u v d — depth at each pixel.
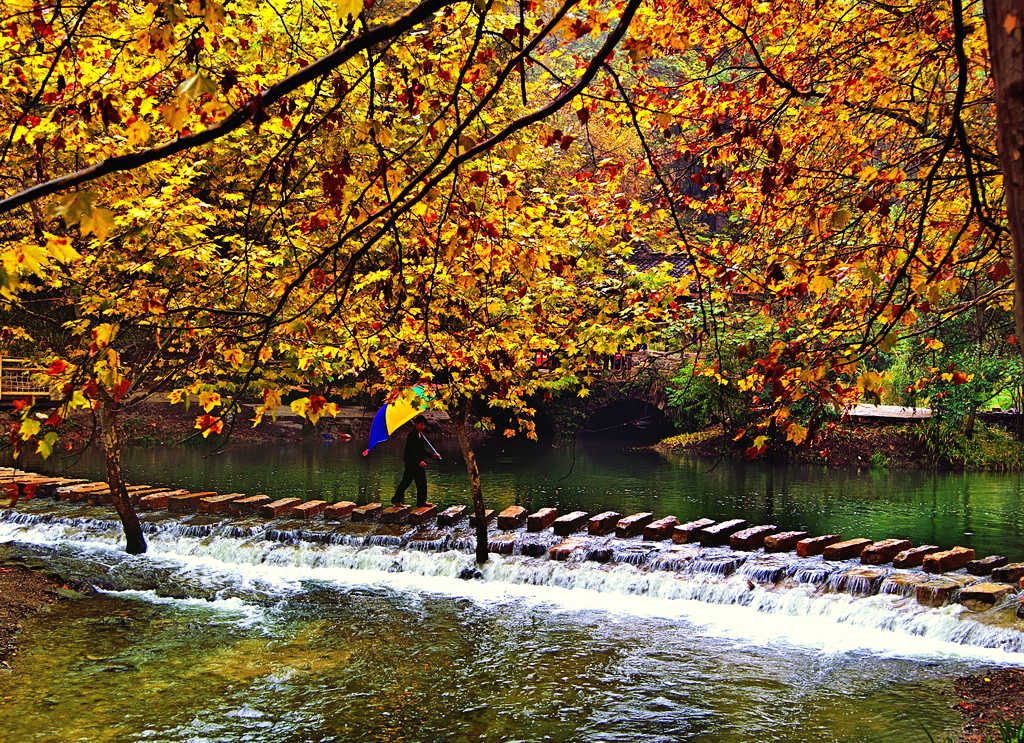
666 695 8.30
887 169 5.97
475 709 8.02
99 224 2.34
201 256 6.72
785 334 6.36
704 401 25.55
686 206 6.87
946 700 7.94
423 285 4.93
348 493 19.48
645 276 8.16
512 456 27.17
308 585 12.47
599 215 6.74
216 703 8.12
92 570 12.88
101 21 5.39
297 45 5.78
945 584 10.30
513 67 2.76
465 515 15.38
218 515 15.90
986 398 23.52
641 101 5.89
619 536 13.71
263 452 27.61
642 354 28.47
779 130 6.89
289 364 7.02
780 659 9.23
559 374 10.05
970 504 17.95
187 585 12.32
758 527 13.20
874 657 9.20
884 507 17.58
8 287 2.64
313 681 8.72
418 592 12.05
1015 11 1.78
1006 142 1.81
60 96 5.31
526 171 7.09
